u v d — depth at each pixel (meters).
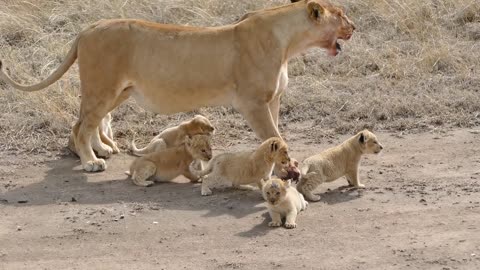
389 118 15.72
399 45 18.77
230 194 12.50
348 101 16.31
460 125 15.23
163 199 12.38
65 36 19.22
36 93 16.48
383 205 11.94
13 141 14.90
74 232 11.34
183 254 10.62
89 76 13.43
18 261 10.57
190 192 12.66
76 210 12.04
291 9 13.53
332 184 12.91
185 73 13.31
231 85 13.38
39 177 13.43
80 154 13.76
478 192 12.23
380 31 19.47
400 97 16.31
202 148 12.79
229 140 15.02
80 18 19.94
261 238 10.98
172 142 14.04
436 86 16.89
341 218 11.55
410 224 11.26
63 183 13.14
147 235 11.20
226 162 12.48
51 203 12.32
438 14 19.97
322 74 17.89
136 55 13.38
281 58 13.45
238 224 11.44
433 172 13.12
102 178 13.35
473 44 18.75
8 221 11.73
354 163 12.53
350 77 17.72
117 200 12.38
